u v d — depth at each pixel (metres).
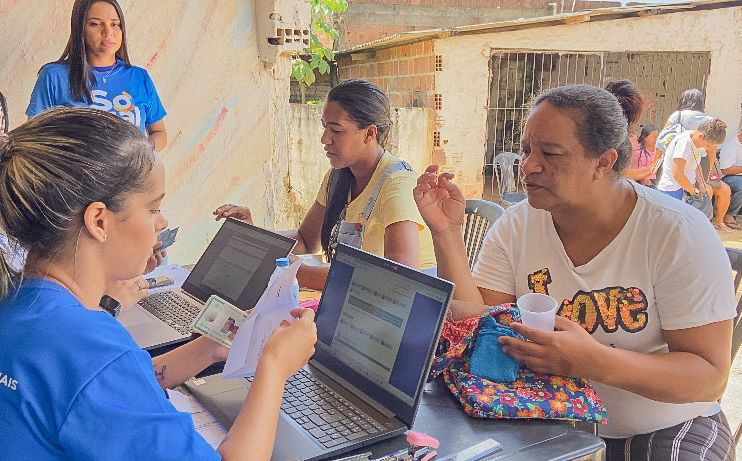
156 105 3.22
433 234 1.83
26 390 0.87
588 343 1.40
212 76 3.70
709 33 7.26
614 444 1.67
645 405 1.61
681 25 7.16
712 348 1.49
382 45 7.37
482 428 1.31
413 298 1.37
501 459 1.20
